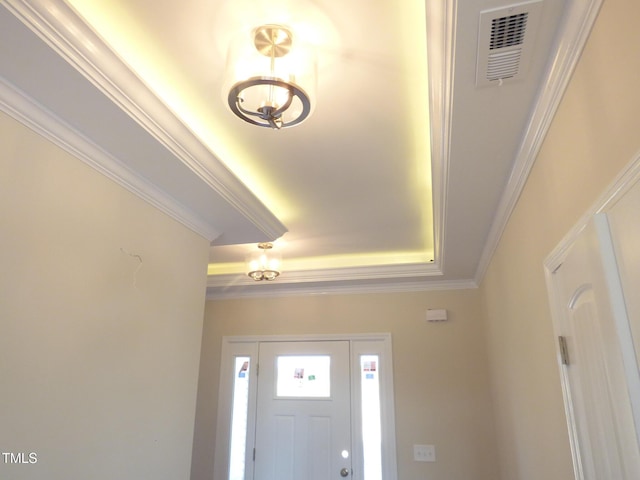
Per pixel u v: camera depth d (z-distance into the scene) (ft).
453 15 3.56
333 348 12.59
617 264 3.12
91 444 5.11
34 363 4.49
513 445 8.21
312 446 11.99
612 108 3.10
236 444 12.57
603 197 3.25
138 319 6.09
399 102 5.40
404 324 12.29
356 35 4.38
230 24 4.31
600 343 3.53
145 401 6.09
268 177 7.38
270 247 10.83
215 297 13.88
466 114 4.75
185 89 5.27
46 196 4.80
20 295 4.41
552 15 3.51
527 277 6.13
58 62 4.05
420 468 11.15
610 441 3.50
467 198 6.89
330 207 8.60
